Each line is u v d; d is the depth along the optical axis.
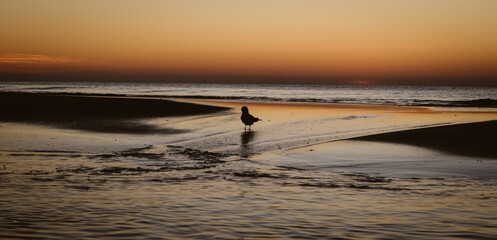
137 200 10.20
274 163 15.62
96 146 19.73
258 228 8.05
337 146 18.52
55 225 8.11
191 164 15.45
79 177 13.02
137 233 7.68
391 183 12.52
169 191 11.23
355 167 14.87
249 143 20.27
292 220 8.61
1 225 8.05
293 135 22.52
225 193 11.04
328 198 10.59
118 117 29.52
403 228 8.11
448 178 13.27
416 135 20.16
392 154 16.81
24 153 17.67
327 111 35.41
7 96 37.06
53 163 15.44
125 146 19.81
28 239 7.29
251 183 12.38
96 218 8.62
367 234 7.75
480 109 40.59
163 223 8.31
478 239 7.47
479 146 17.83
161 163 15.66
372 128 24.86
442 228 8.12
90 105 33.25
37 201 10.00
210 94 86.69
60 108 31.91
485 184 12.46
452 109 40.12
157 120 28.64
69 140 21.28
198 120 28.73
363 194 11.09
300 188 11.73
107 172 13.91
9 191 11.04
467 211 9.41
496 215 9.08
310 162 15.70
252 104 43.16
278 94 91.00
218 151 18.33
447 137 19.53
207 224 8.28
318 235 7.67
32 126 25.91
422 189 11.76
